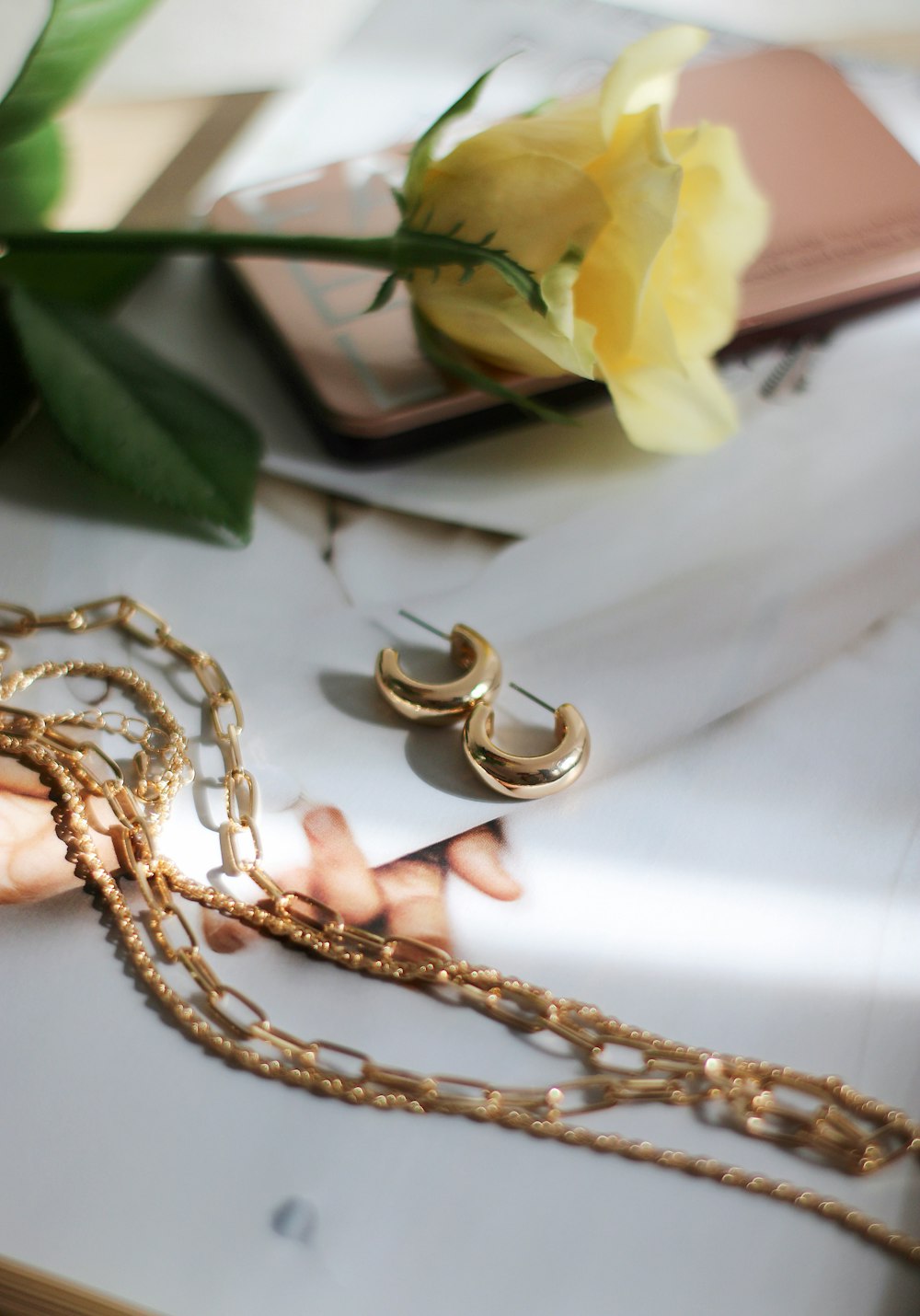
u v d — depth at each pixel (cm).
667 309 32
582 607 33
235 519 32
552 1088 28
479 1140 28
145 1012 29
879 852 30
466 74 39
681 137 30
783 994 29
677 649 32
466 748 31
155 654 32
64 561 33
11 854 30
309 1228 27
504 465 34
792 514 34
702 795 31
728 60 38
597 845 30
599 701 32
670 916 30
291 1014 29
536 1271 27
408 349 33
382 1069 28
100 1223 27
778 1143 28
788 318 34
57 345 32
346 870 30
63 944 29
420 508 34
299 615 33
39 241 33
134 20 32
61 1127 28
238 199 35
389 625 33
